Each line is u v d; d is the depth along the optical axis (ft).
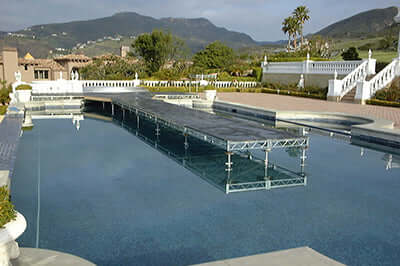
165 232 18.52
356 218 20.40
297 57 133.59
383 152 38.06
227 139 31.73
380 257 16.12
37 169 31.19
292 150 39.19
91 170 30.91
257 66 153.99
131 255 16.21
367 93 77.30
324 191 25.14
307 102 82.84
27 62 157.79
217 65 200.03
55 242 17.49
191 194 24.43
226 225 19.33
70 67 180.65
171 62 169.58
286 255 14.25
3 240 12.16
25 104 76.95
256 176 28.94
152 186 26.27
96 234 18.34
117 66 143.74
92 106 88.53
